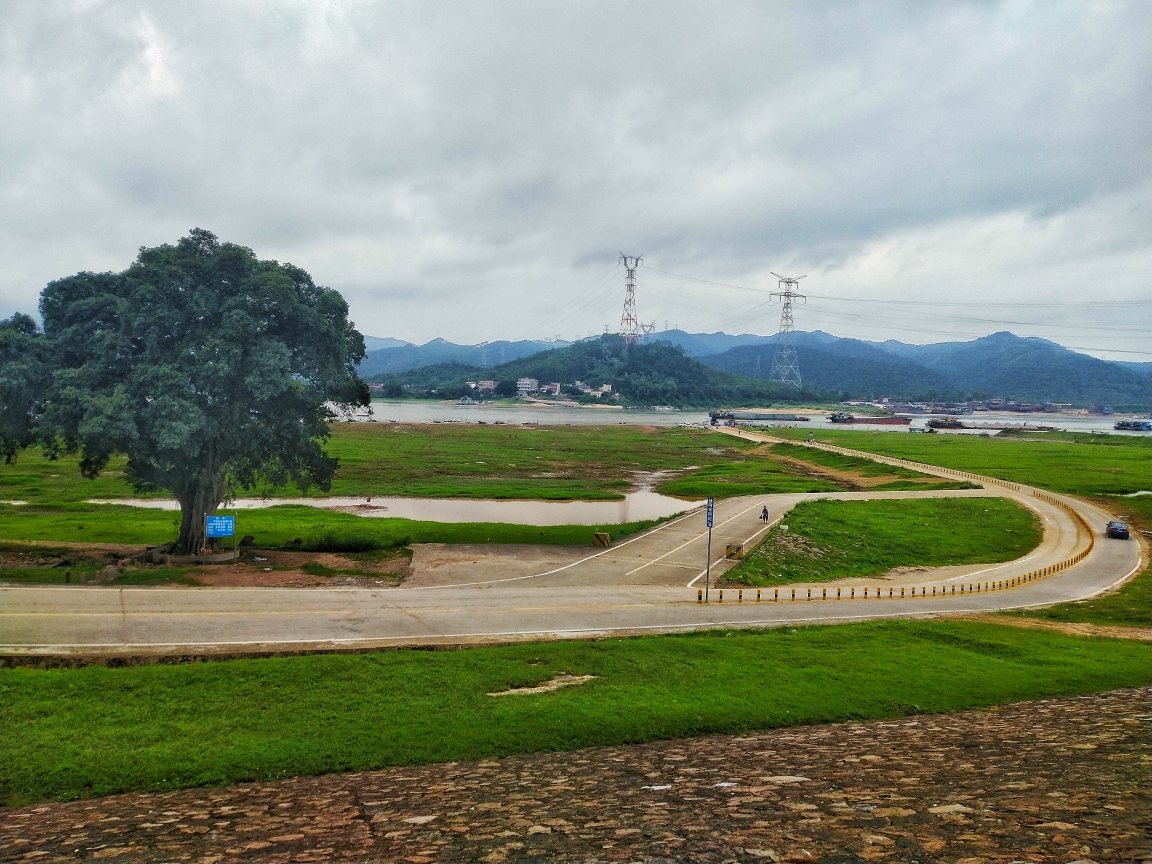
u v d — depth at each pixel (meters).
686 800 15.16
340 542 50.06
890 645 31.55
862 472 113.38
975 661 29.73
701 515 69.19
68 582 36.16
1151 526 72.50
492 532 59.16
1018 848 11.12
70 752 18.72
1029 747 18.44
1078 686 27.33
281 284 43.34
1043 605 43.06
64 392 38.00
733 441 176.88
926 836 12.09
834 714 23.44
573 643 29.86
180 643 27.73
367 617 32.72
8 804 16.38
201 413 40.62
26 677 23.27
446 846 12.73
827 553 55.72
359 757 19.14
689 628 33.78
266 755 18.91
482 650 28.23
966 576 51.47
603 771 17.86
